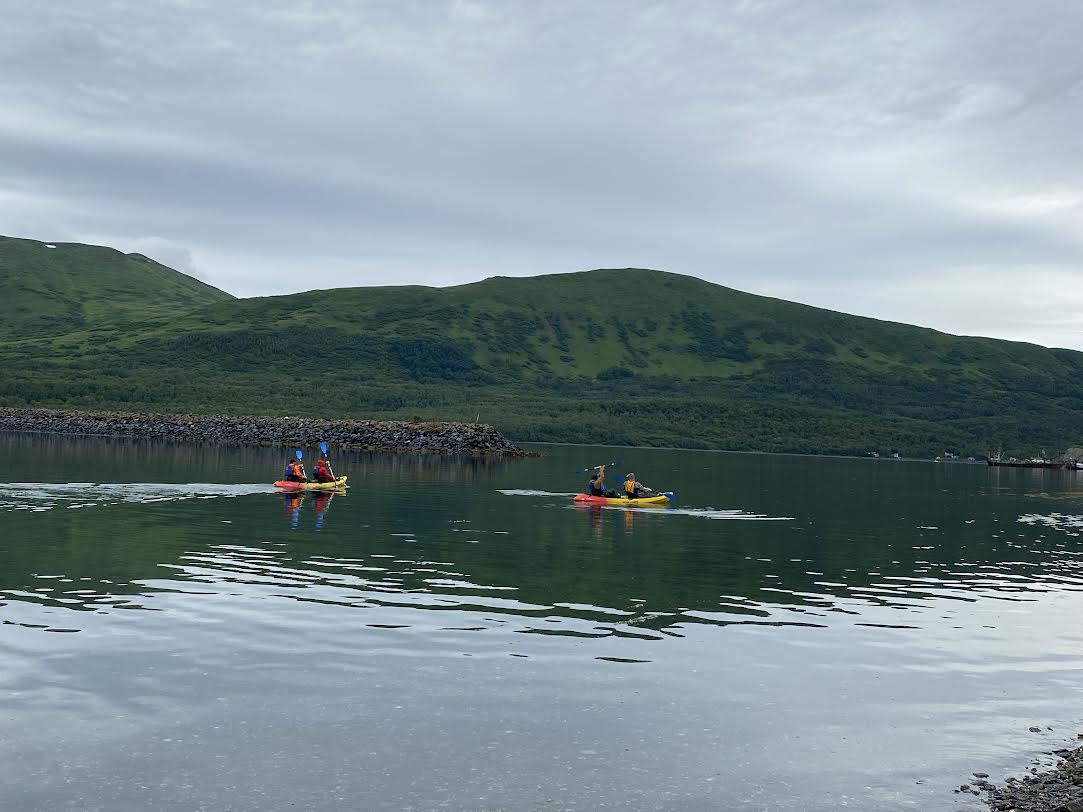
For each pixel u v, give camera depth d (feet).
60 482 167.43
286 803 36.83
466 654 58.08
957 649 64.95
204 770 39.68
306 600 72.23
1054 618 76.64
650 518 146.30
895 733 47.39
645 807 37.70
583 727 46.26
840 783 40.98
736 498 195.93
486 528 124.47
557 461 343.87
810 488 240.73
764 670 57.36
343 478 181.88
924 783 41.34
